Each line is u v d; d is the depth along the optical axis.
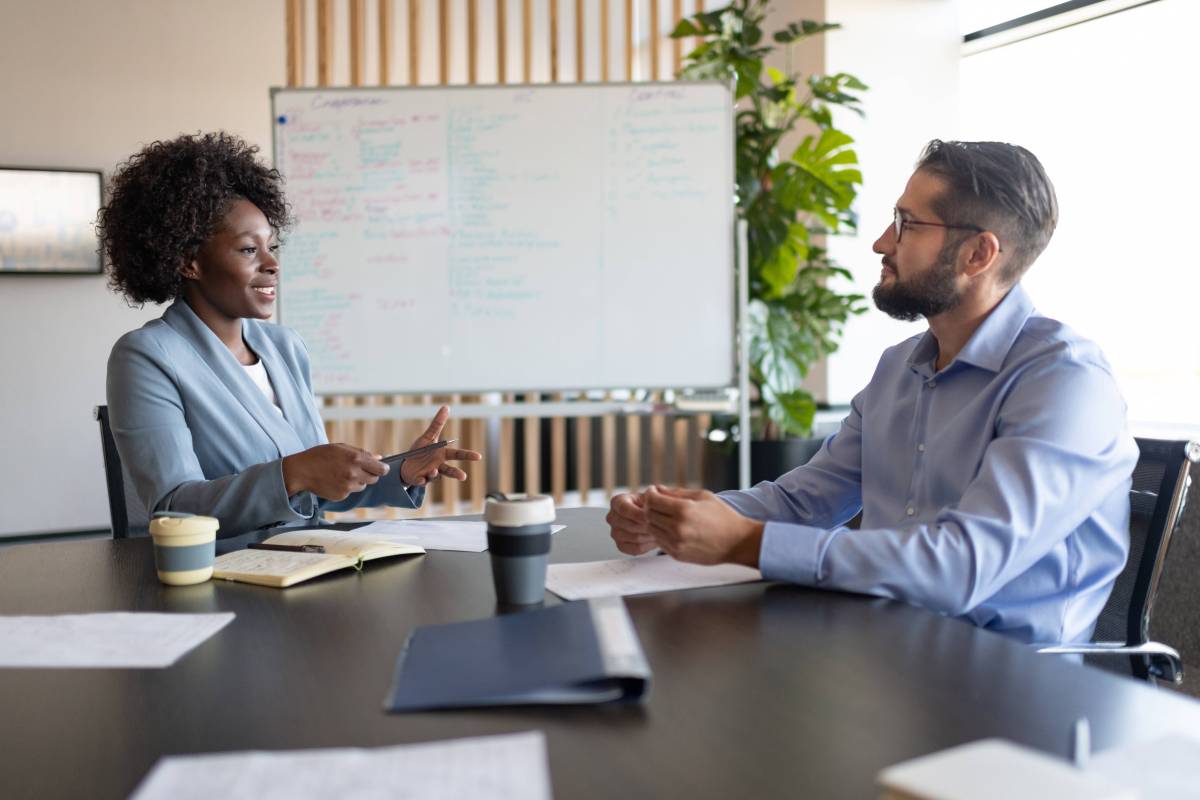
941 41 4.40
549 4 4.86
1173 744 0.65
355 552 1.28
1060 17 3.96
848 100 3.86
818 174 3.93
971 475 1.33
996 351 1.35
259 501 1.43
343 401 4.66
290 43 4.39
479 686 0.77
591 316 3.62
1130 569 1.42
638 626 0.98
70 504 4.81
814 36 4.32
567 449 5.25
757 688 0.79
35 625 1.01
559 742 0.68
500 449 4.77
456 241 3.58
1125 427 1.27
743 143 4.04
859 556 1.11
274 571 1.20
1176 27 3.64
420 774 0.61
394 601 1.09
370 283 3.58
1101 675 0.82
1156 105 3.72
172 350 1.64
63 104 4.73
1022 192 1.35
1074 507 1.18
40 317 4.74
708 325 3.63
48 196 4.68
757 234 3.96
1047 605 1.30
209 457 1.66
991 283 1.38
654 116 3.58
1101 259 3.93
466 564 1.29
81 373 4.81
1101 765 0.61
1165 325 3.71
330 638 0.95
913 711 0.74
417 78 4.47
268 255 1.74
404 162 3.55
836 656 0.88
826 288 4.18
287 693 0.79
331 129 3.54
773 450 4.00
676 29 3.98
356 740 0.69
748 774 0.63
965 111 4.53
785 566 1.11
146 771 0.65
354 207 3.55
